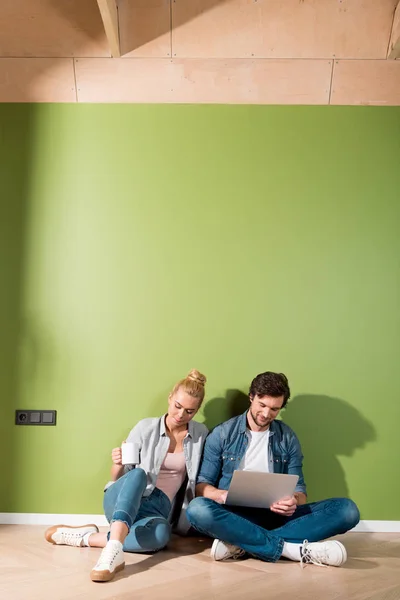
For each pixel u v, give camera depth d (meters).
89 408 3.82
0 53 3.79
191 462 3.45
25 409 3.82
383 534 3.72
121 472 3.30
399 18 3.65
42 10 3.66
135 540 3.02
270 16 3.71
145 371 3.85
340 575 2.79
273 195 3.94
